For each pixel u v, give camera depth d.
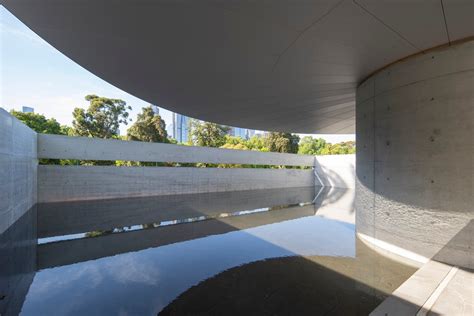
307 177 27.53
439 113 5.02
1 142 7.54
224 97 9.27
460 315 3.12
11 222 8.68
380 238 6.19
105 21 4.40
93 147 15.62
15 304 4.02
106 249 6.84
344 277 4.88
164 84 7.93
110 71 6.88
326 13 3.96
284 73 6.75
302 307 3.84
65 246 7.14
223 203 15.20
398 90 5.73
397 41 4.83
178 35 4.86
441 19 4.05
